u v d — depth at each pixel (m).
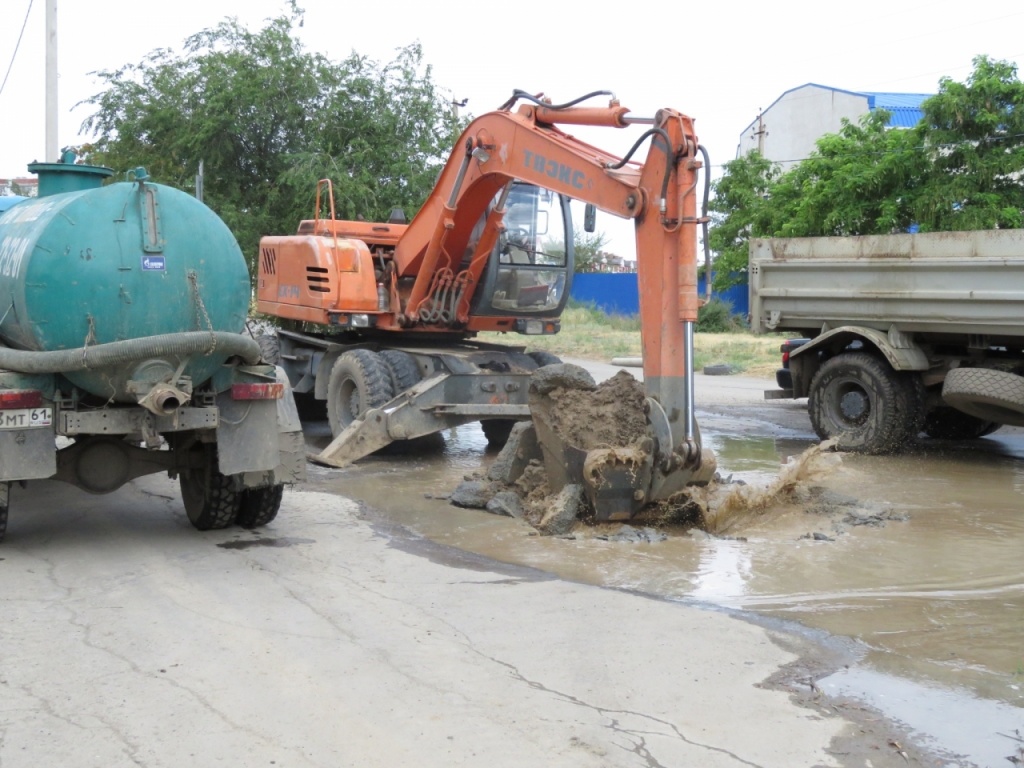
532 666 4.96
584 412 8.25
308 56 23.89
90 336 6.71
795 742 4.18
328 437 13.50
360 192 22.36
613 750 4.08
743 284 38.25
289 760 3.98
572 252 12.41
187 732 4.21
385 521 8.38
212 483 7.62
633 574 6.77
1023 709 4.56
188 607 5.88
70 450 7.45
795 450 12.34
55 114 19.88
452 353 11.47
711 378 21.62
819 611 5.97
